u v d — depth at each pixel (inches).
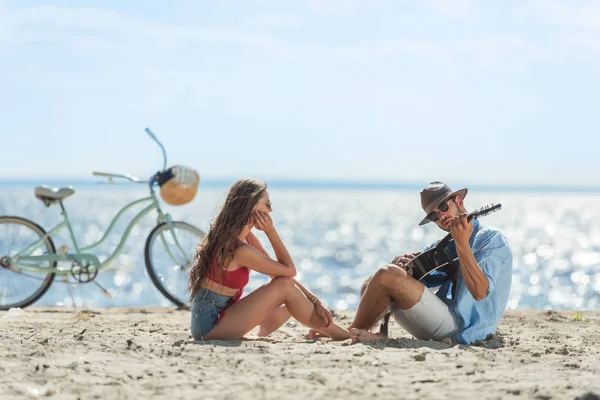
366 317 207.8
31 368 163.5
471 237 206.4
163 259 326.3
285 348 188.1
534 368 167.8
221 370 162.7
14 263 312.8
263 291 205.5
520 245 1473.9
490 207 188.7
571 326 273.9
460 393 142.6
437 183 201.3
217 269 205.0
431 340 202.5
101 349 186.9
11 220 319.0
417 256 205.0
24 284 321.1
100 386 148.7
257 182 207.5
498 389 145.1
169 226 325.1
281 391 144.6
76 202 3905.0
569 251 1321.4
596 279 873.5
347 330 210.7
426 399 138.7
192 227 328.8
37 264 316.2
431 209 199.5
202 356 176.9
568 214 3398.1
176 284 326.3
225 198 207.5
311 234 1754.4
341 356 177.0
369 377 155.4
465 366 167.2
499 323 282.5
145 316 294.8
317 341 210.2
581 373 162.2
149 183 320.2
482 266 199.9
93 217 2044.8
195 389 146.9
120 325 258.5
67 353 182.2
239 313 204.2
